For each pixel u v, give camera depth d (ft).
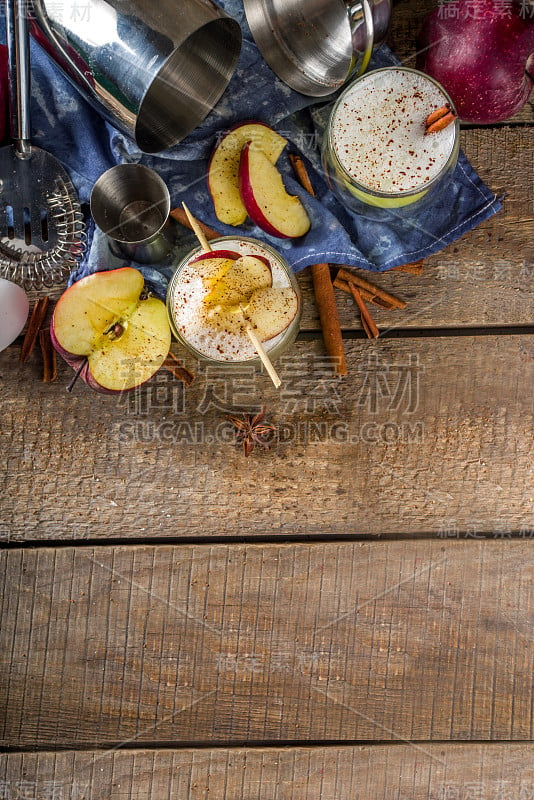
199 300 2.56
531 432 2.94
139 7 2.35
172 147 2.83
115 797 2.93
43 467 2.93
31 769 2.93
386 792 2.94
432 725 2.97
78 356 2.75
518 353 2.94
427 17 2.72
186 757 2.94
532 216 2.93
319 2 2.54
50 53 2.58
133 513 2.94
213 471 2.93
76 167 2.87
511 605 2.97
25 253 2.88
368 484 2.94
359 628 2.95
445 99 2.61
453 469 2.95
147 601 2.94
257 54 2.78
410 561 2.95
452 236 2.86
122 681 2.94
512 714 2.98
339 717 2.96
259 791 2.94
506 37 2.51
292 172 2.89
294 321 2.61
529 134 2.92
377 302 2.92
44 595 2.93
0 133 2.82
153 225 2.81
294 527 2.94
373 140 2.63
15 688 2.93
